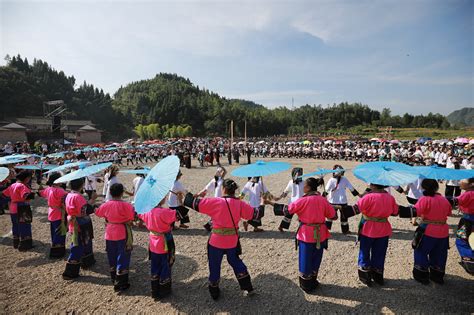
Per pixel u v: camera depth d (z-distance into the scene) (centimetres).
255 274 467
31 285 443
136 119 9694
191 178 1605
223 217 380
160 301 394
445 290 408
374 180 398
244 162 2683
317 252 406
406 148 2361
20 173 586
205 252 565
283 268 488
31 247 593
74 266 460
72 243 461
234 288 426
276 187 1305
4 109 6000
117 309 378
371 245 424
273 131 9262
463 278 443
